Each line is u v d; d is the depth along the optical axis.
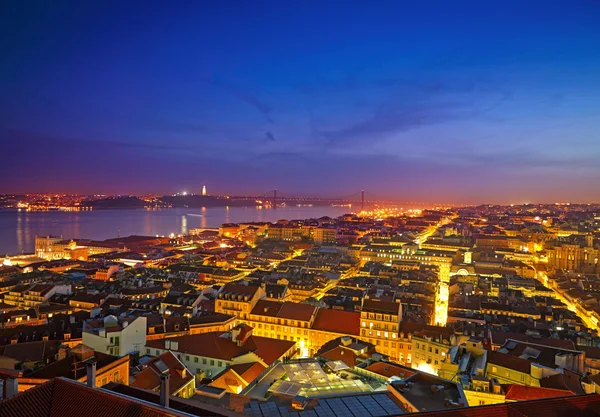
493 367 134.62
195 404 72.88
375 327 196.12
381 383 114.38
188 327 195.38
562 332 197.75
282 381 113.44
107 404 56.31
